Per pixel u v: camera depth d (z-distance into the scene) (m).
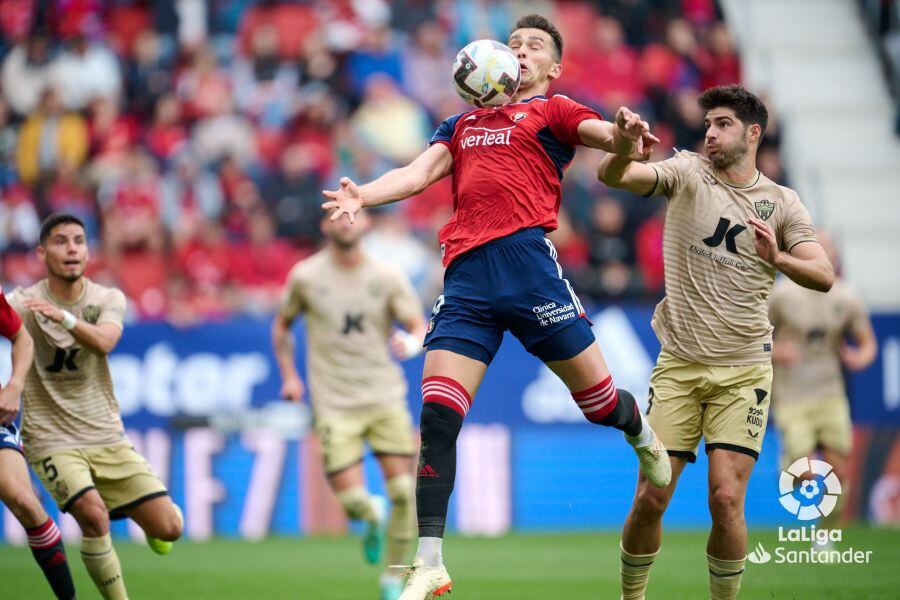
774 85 71.50
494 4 67.75
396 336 33.22
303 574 35.16
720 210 22.16
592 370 19.55
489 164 19.69
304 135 61.75
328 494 46.28
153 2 67.88
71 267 25.50
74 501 24.73
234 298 55.44
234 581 33.50
